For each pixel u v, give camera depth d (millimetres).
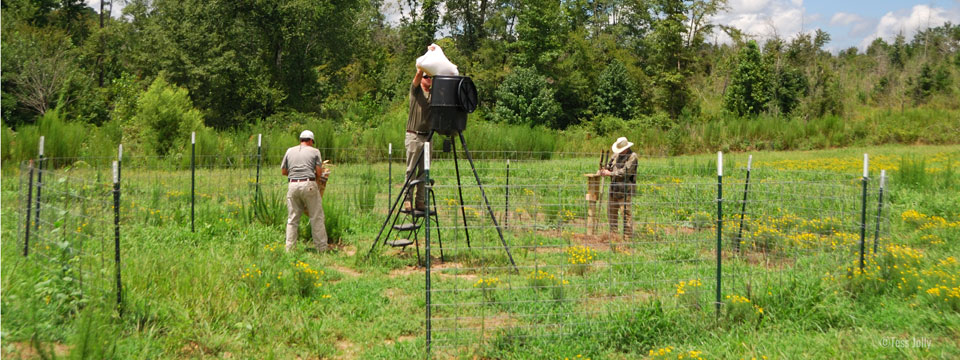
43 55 30312
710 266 7078
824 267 6527
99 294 4848
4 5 33594
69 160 16109
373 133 23469
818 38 47812
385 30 63469
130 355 4250
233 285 5801
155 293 5312
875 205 7285
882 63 65000
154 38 35281
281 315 5367
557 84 43125
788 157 27328
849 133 33969
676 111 47625
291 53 41375
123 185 10781
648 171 16719
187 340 4742
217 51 35281
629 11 62625
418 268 7293
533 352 4816
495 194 11672
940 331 5051
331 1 42000
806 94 44406
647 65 51406
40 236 5727
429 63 7344
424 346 4887
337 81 48219
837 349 4742
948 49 68062
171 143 20156
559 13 44594
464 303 5738
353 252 8164
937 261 7090
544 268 6953
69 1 44781
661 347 4895
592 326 5133
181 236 8133
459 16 51375
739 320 5324
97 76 40219
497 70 43938
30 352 4035
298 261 7027
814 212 9055
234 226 8867
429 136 7379
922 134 34156
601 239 8492
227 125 34844
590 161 21234
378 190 13203
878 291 5906
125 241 7348
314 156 7953
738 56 49281
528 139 26438
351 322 5453
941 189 13508
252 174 14859
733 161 20891
